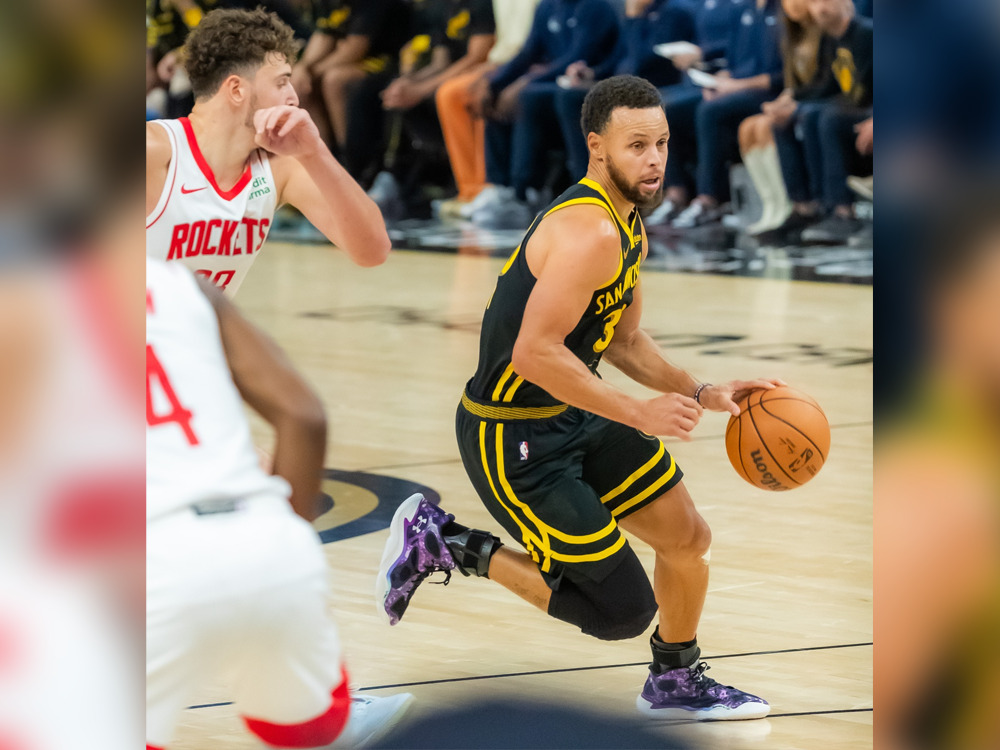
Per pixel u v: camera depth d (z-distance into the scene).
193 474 5.23
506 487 9.02
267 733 5.81
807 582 11.77
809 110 36.34
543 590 9.20
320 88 46.28
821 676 9.55
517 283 8.75
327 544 12.88
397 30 46.34
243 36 9.10
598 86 8.68
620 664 9.94
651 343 9.76
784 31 36.44
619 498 9.19
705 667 9.12
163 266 5.66
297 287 32.34
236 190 9.58
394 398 20.09
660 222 40.25
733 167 39.03
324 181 9.03
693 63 38.91
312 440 5.74
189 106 48.41
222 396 5.46
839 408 18.89
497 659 9.98
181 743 8.09
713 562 12.38
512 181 42.94
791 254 35.81
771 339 24.42
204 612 5.09
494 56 43.94
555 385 8.29
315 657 5.55
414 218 45.16
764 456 8.98
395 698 8.62
